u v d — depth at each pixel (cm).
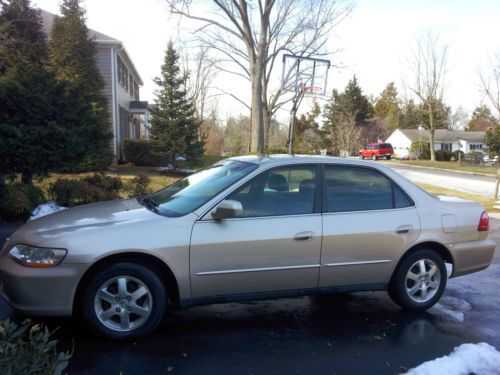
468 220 495
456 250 488
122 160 2316
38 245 371
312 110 5625
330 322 450
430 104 4734
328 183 456
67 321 425
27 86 1023
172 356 366
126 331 386
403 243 463
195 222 402
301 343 399
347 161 473
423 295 482
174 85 2114
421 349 395
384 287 467
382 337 418
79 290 382
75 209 463
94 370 339
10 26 1675
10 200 841
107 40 2056
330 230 436
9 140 953
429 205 484
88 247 370
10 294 372
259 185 435
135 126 3250
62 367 220
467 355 377
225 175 461
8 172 1002
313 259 431
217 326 430
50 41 1769
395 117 7169
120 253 379
